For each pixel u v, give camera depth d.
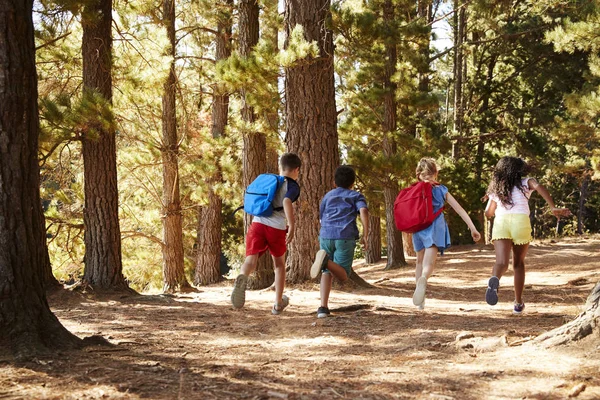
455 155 24.22
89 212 9.49
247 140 14.48
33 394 3.21
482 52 26.30
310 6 10.41
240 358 4.37
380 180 15.91
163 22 15.30
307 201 10.36
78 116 8.87
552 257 15.72
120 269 9.62
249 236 6.33
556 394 3.19
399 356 4.30
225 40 18.17
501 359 3.96
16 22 4.12
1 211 4.05
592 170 16.09
